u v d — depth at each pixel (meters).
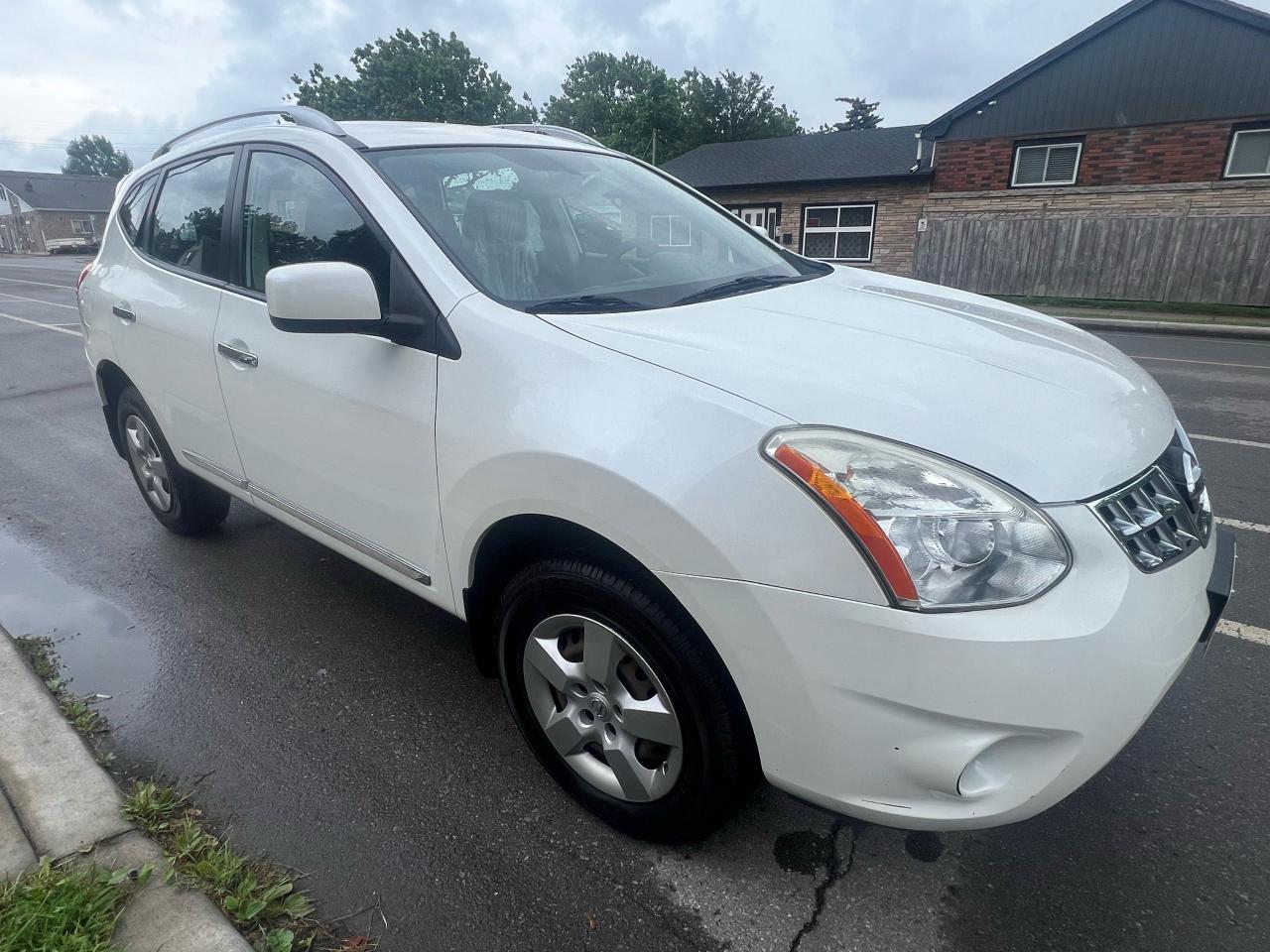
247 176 2.86
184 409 3.18
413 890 1.94
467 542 2.07
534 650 2.09
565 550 1.93
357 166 2.43
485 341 2.00
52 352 9.63
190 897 1.82
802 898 1.92
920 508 1.49
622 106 44.00
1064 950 1.78
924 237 17.39
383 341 2.22
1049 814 2.17
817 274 2.96
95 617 3.22
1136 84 16.00
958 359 1.95
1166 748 2.42
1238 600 3.28
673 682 1.79
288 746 2.46
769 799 2.24
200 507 3.76
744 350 1.88
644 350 1.84
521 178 2.68
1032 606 1.47
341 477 2.45
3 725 2.47
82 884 1.79
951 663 1.45
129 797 2.17
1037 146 17.33
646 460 1.66
